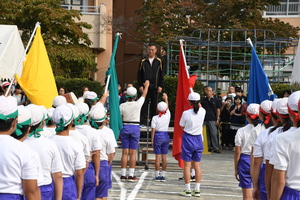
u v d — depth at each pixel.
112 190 11.28
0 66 14.68
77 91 22.64
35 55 10.86
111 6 33.31
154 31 30.48
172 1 29.52
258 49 28.86
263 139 6.95
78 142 6.84
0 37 15.19
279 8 33.91
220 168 14.84
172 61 25.14
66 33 29.27
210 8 29.53
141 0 38.50
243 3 28.84
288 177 4.83
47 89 10.73
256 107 8.17
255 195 7.19
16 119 4.44
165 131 12.68
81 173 6.36
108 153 8.34
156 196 10.69
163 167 12.73
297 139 4.79
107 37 33.28
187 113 10.74
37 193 4.36
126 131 12.37
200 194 11.05
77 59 27.72
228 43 24.36
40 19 27.19
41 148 5.46
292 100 4.90
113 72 10.87
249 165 8.28
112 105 10.81
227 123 19.25
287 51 31.28
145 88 12.66
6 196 4.21
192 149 10.71
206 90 18.42
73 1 33.44
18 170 4.27
